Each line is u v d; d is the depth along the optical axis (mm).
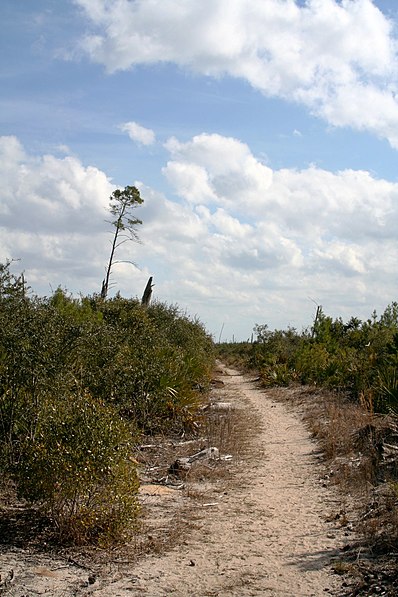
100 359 11977
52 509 6598
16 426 8406
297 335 40625
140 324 19031
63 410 7059
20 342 8602
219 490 9516
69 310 16547
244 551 6637
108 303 20812
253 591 5504
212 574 5930
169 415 14469
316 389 21234
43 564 5941
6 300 9266
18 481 6922
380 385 13688
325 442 12797
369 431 11812
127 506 6641
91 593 5355
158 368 14578
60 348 9219
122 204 28969
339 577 5801
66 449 6516
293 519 7949
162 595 5387
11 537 6582
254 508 8500
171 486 9703
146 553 6473
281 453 12594
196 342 26047
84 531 6527
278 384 25750
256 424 16156
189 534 7219
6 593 5230
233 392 24938
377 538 6695
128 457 7617
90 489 6566
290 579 5793
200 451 12062
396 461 9672
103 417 6949
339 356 23438
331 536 7129
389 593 5211
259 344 40125
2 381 8641
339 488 9445
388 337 21812
